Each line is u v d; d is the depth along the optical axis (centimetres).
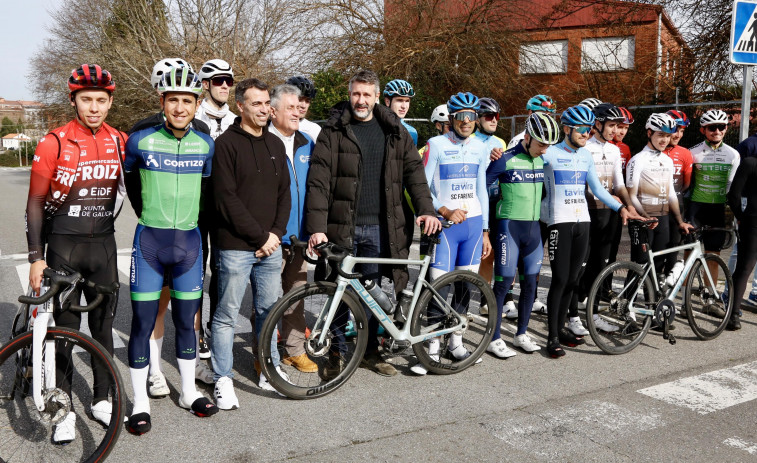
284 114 384
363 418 335
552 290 447
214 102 443
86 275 319
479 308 441
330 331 374
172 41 1953
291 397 359
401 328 392
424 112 1602
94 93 303
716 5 1206
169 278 335
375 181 394
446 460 288
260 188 346
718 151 562
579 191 449
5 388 349
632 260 488
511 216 434
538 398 366
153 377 363
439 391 377
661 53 1379
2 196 1909
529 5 1733
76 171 305
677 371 416
